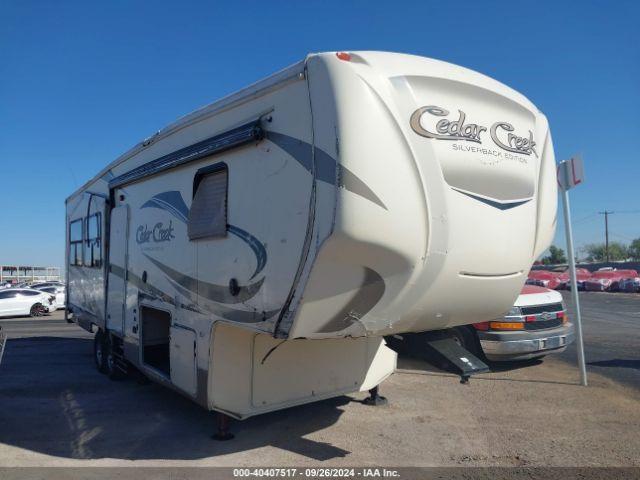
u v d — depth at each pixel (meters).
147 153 5.91
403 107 3.45
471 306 3.92
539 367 7.84
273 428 5.12
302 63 3.54
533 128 4.29
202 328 4.55
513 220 3.97
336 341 5.16
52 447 4.72
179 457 4.44
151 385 7.03
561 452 4.53
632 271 36.50
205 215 4.58
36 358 9.31
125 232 6.52
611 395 6.28
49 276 70.62
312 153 3.40
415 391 6.43
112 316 6.99
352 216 3.19
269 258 3.74
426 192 3.45
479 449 4.60
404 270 3.44
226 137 4.25
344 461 4.33
